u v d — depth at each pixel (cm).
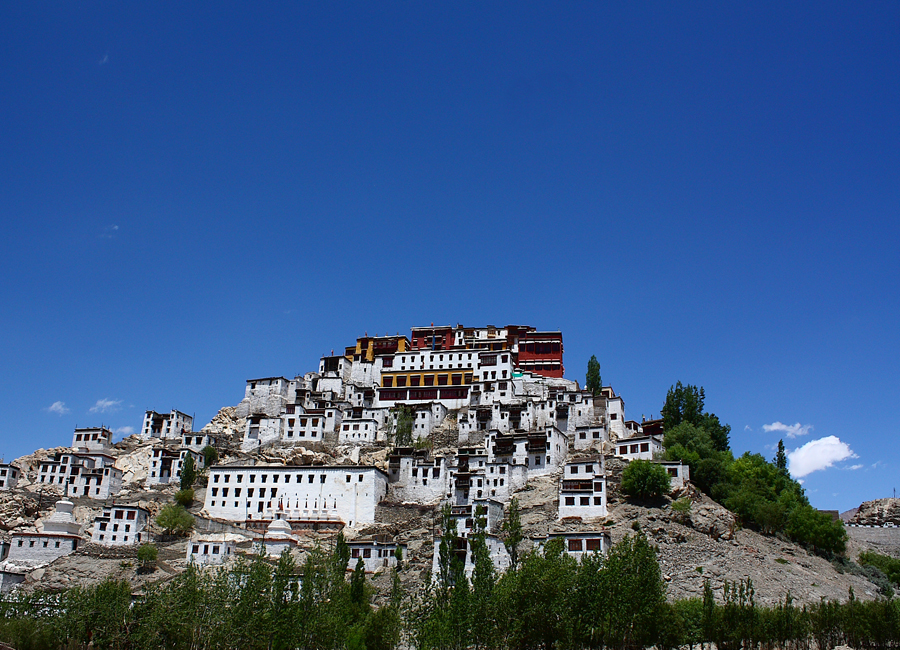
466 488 17488
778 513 15750
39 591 12675
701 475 16662
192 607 11125
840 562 15712
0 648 10762
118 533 16312
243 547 15838
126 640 11331
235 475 18338
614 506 15462
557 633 10294
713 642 11412
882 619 11462
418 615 11062
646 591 10444
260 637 10731
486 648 10381
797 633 11119
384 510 17488
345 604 11431
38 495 18762
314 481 18000
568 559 11219
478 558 11225
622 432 19412
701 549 14112
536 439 17962
